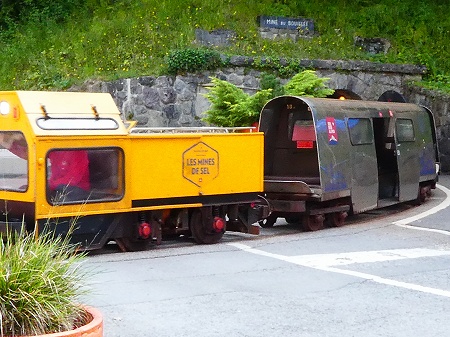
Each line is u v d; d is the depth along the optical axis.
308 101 14.68
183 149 12.34
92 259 11.05
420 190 18.58
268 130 15.99
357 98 24.58
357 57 24.81
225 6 25.25
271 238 13.54
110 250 12.06
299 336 7.06
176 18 24.55
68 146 10.96
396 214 17.00
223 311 7.91
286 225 15.74
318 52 24.30
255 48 23.56
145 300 8.34
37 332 5.90
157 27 24.03
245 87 22.53
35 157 10.63
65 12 26.33
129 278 9.53
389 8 27.38
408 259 10.93
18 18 26.66
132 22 24.25
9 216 11.11
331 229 14.75
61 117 11.05
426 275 9.79
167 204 12.19
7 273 5.93
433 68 25.72
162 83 21.94
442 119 24.80
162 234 12.91
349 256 11.20
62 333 5.80
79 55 23.33
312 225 14.59
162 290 8.84
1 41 25.16
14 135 10.96
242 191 13.27
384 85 24.86
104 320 7.50
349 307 8.12
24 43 24.53
